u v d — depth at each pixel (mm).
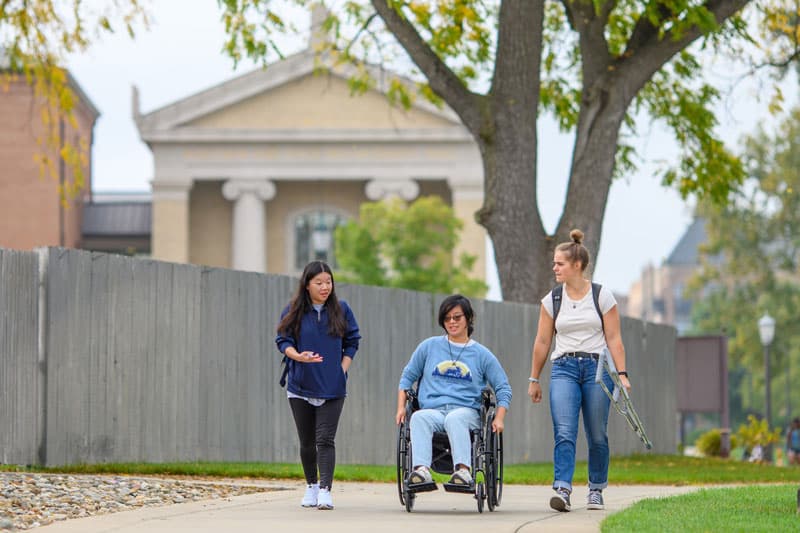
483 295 88875
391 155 101188
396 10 38031
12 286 24141
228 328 28797
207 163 100812
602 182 37750
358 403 31359
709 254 112375
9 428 23953
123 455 26016
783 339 109312
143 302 26641
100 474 23844
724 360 50375
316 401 17750
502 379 17453
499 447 18094
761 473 33125
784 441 116750
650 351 43406
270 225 104438
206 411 28094
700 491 20609
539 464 34562
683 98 42812
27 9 38938
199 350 28000
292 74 100750
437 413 17203
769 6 40594
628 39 39469
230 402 28734
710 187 43781
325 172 101438
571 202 37875
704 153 43469
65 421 24781
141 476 23656
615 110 37469
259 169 101250
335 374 17719
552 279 38219
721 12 35438
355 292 31438
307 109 101375
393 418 32656
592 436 17938
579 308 17875
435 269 88500
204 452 27984
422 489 16875
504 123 38031
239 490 20844
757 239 107812
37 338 24578
